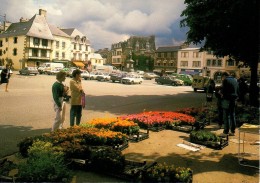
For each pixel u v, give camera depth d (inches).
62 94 301.9
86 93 876.6
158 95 935.7
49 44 2768.2
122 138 278.1
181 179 180.4
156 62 3452.3
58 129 281.3
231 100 344.2
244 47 667.4
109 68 2778.1
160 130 365.4
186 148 282.5
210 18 616.4
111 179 199.3
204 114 460.8
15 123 380.5
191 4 676.1
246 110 526.3
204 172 217.8
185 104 695.7
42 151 201.2
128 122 327.3
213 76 2787.9
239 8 554.3
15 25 2851.9
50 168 176.7
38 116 442.3
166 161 240.7
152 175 183.8
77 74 319.6
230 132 362.0
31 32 2583.7
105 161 204.8
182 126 380.8
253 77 679.7
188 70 3058.6
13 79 1316.4
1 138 298.2
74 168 217.3
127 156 251.0
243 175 213.9
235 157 259.0
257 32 608.1
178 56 3186.5
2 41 2797.7
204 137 299.9
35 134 325.4
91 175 205.3
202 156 259.3
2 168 186.5
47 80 1381.6
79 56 3213.6
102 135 266.5
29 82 1192.2
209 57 2827.3
